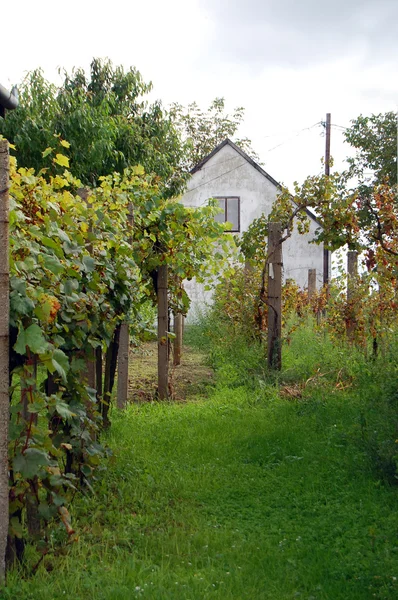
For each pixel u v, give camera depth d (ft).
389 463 17.10
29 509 12.69
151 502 15.67
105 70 63.77
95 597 10.87
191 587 11.32
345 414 23.49
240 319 38.75
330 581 11.84
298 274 85.97
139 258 27.89
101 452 15.92
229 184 87.30
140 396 29.50
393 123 85.40
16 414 12.56
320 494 16.42
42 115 47.98
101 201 22.34
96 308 16.80
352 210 33.76
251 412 25.26
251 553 13.01
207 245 31.96
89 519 14.62
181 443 20.80
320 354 32.83
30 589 11.17
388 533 13.70
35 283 12.83
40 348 11.06
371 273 31.01
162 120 65.62
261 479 17.65
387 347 27.50
